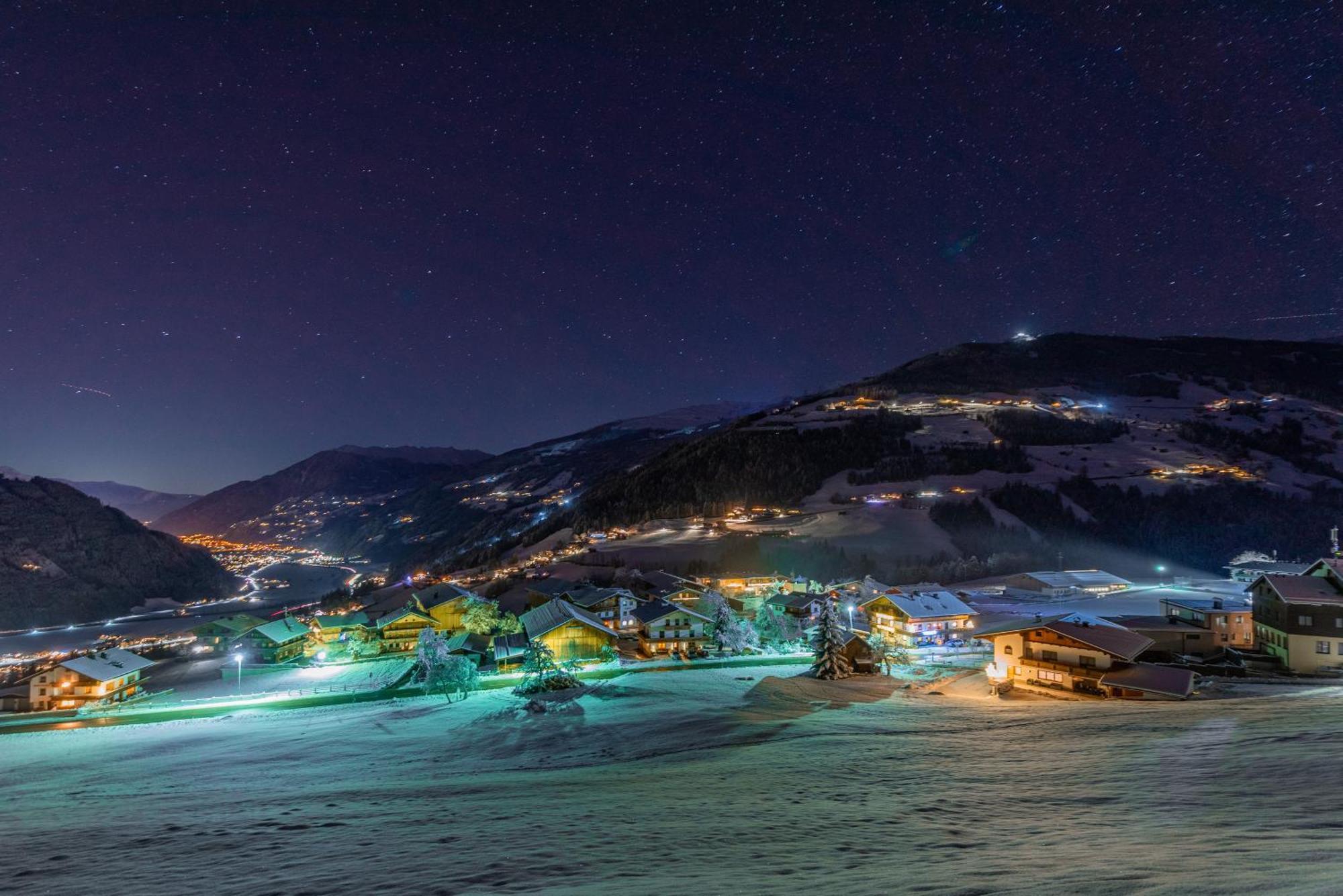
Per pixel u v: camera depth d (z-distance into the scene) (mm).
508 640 89188
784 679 58938
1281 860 7742
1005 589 105250
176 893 10375
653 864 10484
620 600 87938
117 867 12555
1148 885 6926
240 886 10562
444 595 103312
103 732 50875
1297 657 57562
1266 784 14875
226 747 41750
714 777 22125
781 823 13766
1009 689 53438
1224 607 67000
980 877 8109
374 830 14930
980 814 13984
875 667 61219
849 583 103812
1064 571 117375
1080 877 7605
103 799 25859
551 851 11773
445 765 32312
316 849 13141
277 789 25859
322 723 49500
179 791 27203
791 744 30750
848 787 18859
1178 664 58438
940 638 75562
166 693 73750
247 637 104250
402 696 60188
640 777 23062
